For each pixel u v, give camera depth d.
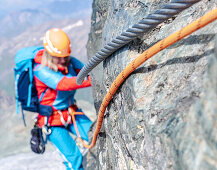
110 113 1.57
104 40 1.80
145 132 1.05
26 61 2.24
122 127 1.34
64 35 2.23
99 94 1.92
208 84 0.64
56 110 2.40
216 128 0.59
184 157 0.69
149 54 1.08
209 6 1.16
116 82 1.30
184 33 0.94
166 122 0.93
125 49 1.37
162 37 1.28
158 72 1.16
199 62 0.98
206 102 0.63
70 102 2.48
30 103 2.39
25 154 4.17
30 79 2.27
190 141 0.69
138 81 1.20
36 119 2.56
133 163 1.23
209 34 1.01
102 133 1.85
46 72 2.18
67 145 2.45
